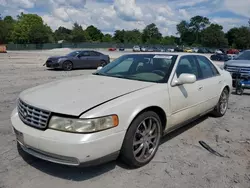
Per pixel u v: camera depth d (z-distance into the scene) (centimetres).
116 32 11488
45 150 257
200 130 446
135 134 293
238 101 704
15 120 297
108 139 260
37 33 7994
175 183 277
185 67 399
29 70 1414
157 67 381
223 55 3206
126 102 281
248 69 802
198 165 318
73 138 246
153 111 318
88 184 271
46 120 260
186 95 374
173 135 419
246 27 9150
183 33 11838
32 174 287
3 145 359
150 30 11950
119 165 312
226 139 407
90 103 269
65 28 11106
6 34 8019
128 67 406
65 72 1358
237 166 318
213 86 461
